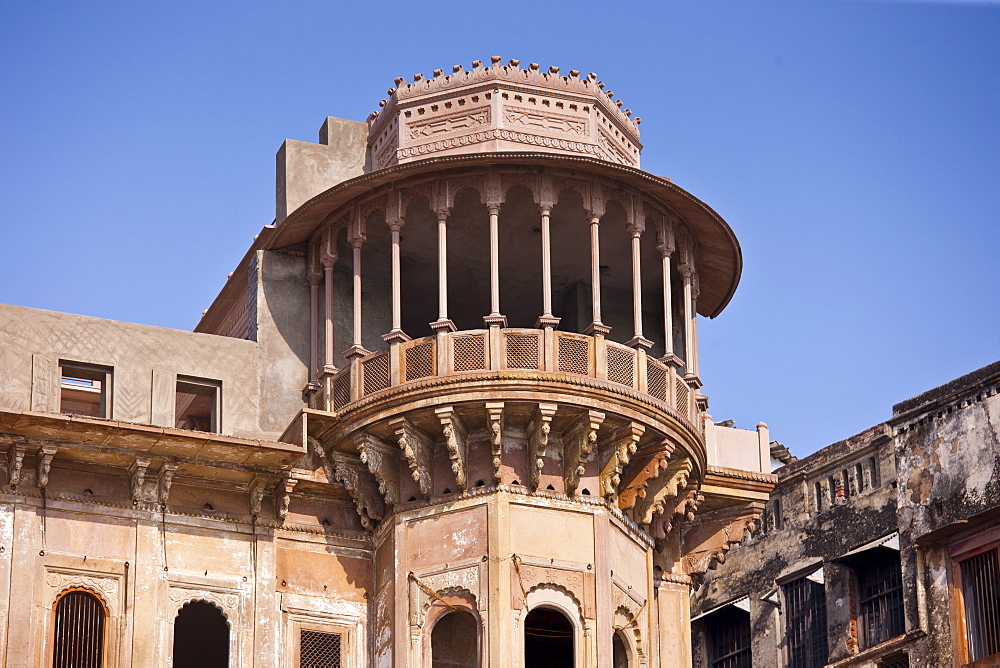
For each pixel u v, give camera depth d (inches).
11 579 1142.3
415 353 1222.3
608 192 1267.2
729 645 1786.4
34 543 1157.7
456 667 1238.9
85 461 1187.3
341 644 1224.8
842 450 1720.0
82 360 1234.6
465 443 1225.4
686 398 1277.1
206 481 1222.9
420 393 1202.6
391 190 1266.0
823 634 1681.8
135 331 1259.8
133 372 1248.8
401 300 1400.1
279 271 1326.3
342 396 1251.8
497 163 1246.3
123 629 1162.0
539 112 1312.7
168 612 1180.5
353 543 1253.1
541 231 1326.3
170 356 1267.2
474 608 1177.4
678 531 1352.1
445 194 1252.5
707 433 1353.3
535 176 1252.5
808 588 1715.1
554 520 1205.7
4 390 1203.2
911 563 1590.8
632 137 1375.5
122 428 1159.0
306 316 1323.8
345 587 1238.9
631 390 1214.9
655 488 1263.5
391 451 1239.5
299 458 1213.7
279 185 1395.2
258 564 1217.4
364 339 1327.5
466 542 1196.5
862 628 1638.8
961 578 1524.4
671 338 1275.8
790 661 1706.4
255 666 1191.6
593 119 1320.1
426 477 1221.1
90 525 1178.6
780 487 1772.9
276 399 1294.3
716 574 1817.2
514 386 1194.6
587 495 1219.9
